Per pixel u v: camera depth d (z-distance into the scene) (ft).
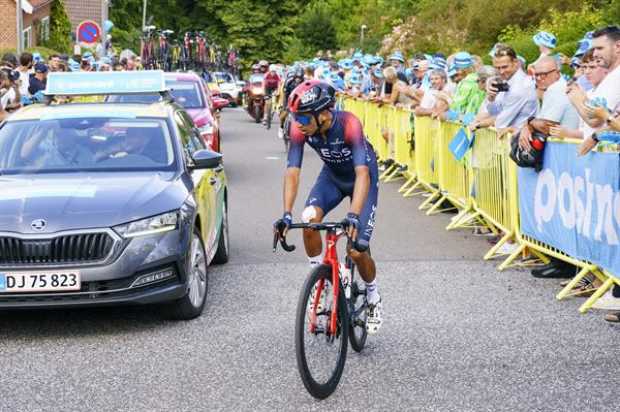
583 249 24.16
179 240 21.81
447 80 43.57
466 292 25.12
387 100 52.75
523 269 27.89
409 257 29.78
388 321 22.34
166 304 22.30
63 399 17.24
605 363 18.99
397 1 163.22
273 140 76.84
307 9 244.42
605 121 22.43
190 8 250.16
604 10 81.41
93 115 26.23
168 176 23.93
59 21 169.27
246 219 37.14
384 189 46.55
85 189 22.50
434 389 17.56
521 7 101.60
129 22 238.27
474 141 33.42
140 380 18.24
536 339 20.72
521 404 16.74
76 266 20.88
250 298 24.64
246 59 245.86
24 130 25.59
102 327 22.17
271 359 19.42
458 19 112.98
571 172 24.63
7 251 20.94
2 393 17.62
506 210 29.73
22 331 21.98
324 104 17.93
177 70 136.98
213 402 16.94
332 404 16.80
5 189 22.67
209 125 47.98
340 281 17.70
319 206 19.13
